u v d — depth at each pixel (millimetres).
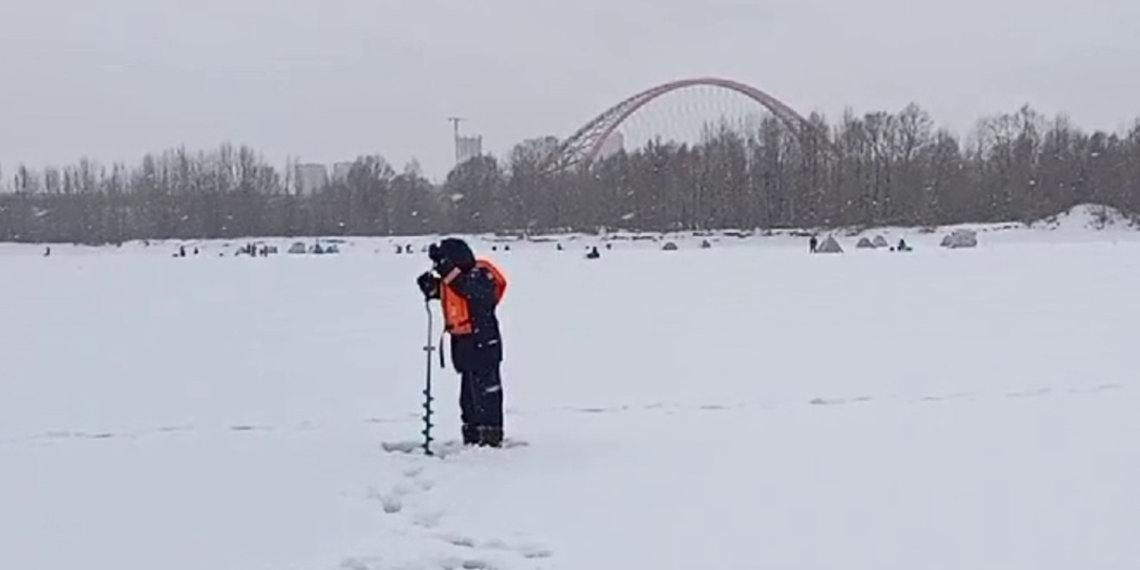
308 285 30469
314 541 6914
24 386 12969
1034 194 95062
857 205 96062
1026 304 21672
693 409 11273
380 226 105000
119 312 22453
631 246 71875
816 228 89938
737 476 8422
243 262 47875
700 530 7070
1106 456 8875
